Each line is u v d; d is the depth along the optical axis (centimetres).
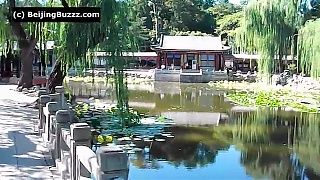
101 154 293
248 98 2277
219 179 795
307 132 1295
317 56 2223
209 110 1788
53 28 1136
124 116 1143
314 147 1080
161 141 1083
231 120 1511
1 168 527
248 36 2761
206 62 4138
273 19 2673
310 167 889
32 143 681
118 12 1035
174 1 5488
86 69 1112
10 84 2155
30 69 1759
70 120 540
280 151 1037
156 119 1438
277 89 2850
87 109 1466
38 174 504
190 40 4253
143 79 3797
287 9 2658
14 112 1095
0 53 1670
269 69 2728
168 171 831
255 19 2716
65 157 468
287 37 2688
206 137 1177
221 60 4122
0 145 662
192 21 5528
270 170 869
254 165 899
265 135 1234
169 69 3869
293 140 1172
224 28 5334
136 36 1119
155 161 901
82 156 361
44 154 607
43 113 741
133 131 1170
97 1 1039
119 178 296
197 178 786
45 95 797
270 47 2694
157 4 5453
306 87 2783
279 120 1529
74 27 1040
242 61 4381
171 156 946
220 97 2375
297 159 960
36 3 1333
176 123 1382
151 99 2214
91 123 1235
